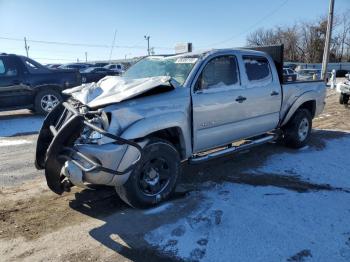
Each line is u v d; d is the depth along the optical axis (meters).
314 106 7.40
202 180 5.37
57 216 4.30
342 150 7.01
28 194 4.96
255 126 6.01
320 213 4.27
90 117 4.14
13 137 8.73
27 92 11.12
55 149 4.05
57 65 32.38
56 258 3.46
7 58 10.88
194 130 4.93
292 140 6.95
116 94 4.34
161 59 5.67
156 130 4.32
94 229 3.98
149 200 4.38
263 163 6.16
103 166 3.97
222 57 5.39
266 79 6.18
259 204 4.52
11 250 3.60
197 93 4.94
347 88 13.34
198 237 3.78
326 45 22.86
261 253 3.48
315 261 3.34
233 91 5.46
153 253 3.52
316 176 5.52
